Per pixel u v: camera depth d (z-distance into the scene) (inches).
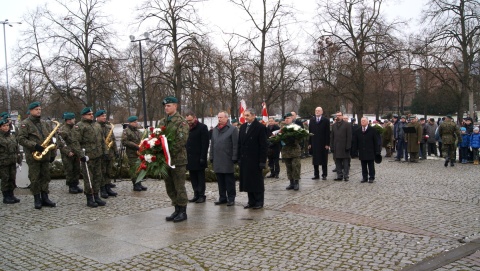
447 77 1239.5
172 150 290.2
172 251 226.2
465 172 554.6
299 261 206.5
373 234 252.7
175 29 1043.9
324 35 1180.5
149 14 1039.6
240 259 211.2
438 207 330.6
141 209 342.0
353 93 1193.4
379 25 1130.7
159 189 449.7
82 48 1156.5
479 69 1213.1
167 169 293.3
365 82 1225.4
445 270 192.2
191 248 231.1
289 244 234.8
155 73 1091.3
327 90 1240.2
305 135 413.1
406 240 239.3
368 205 341.1
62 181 522.9
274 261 207.3
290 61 1155.3
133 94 1432.1
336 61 1186.0
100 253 226.1
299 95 1248.8
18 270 203.8
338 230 263.0
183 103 1129.4
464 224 276.4
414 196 378.9
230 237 251.6
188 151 368.8
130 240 249.9
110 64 1143.6
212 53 1064.2
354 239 242.4
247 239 246.4
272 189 434.3
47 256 223.6
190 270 197.6
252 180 331.6
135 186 440.5
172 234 261.1
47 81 1193.4
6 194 384.5
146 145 287.3
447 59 1182.9
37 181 351.9
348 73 1221.1
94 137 360.8
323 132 492.7
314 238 245.9
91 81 1176.2
